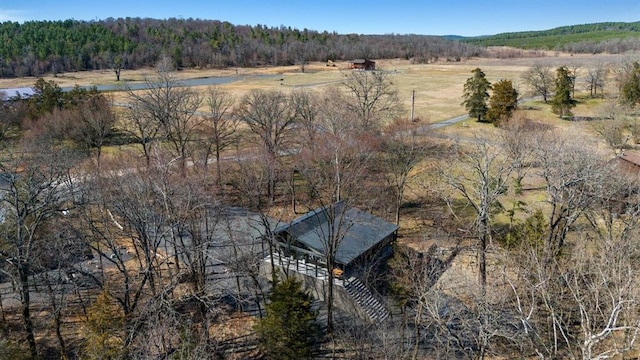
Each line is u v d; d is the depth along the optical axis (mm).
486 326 24844
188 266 34031
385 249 42062
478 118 90250
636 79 84812
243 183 46719
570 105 86062
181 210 35000
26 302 28547
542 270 27219
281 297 28531
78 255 39156
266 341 29188
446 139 70062
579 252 31562
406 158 50125
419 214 51906
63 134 61625
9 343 27031
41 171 41656
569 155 38531
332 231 34344
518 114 79000
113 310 31797
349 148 47156
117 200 35219
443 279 34281
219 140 59312
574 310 30938
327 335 33469
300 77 167125
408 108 103438
